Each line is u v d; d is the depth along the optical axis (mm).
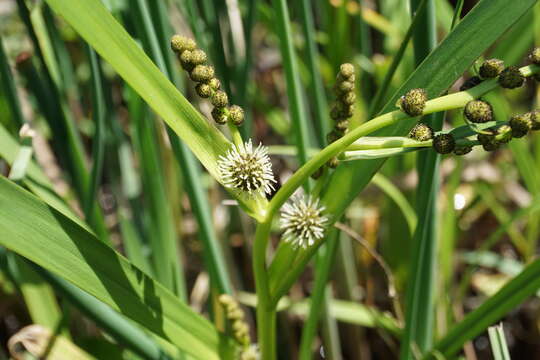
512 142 474
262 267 331
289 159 619
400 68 508
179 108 309
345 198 333
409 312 383
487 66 281
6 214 297
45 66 396
